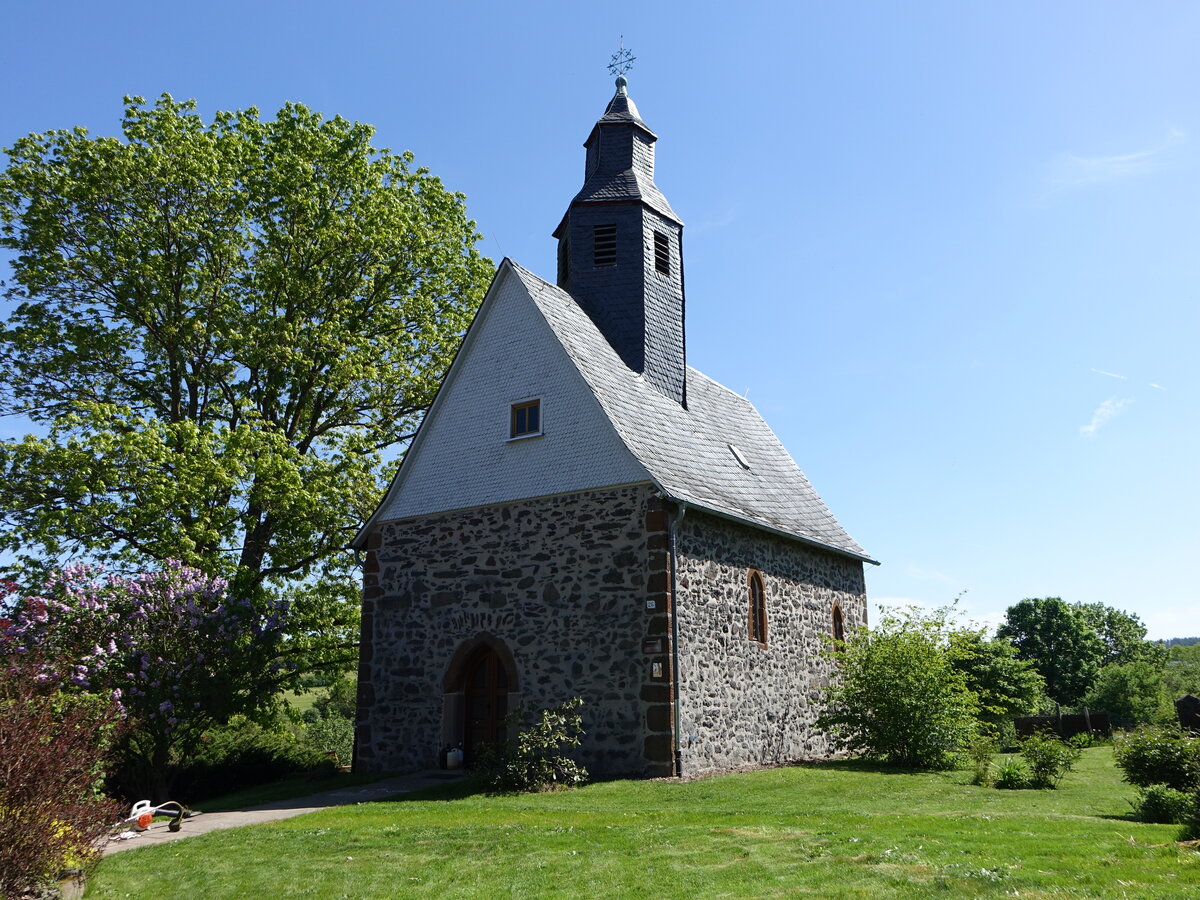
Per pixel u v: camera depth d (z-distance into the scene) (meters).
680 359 20.38
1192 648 74.56
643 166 21.34
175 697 16.23
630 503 15.75
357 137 23.88
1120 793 13.34
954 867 7.66
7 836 7.32
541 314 17.89
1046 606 56.47
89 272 20.47
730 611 16.91
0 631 14.22
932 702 16.94
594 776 14.91
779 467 23.39
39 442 17.66
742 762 16.36
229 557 20.58
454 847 9.59
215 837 10.95
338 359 21.97
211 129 22.45
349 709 36.31
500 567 17.02
